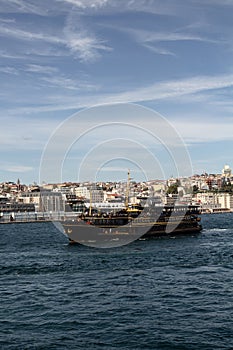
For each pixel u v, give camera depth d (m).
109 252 112.31
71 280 72.94
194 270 80.81
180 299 58.62
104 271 81.19
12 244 138.12
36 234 182.88
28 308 55.72
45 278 75.06
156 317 50.66
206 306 54.78
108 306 55.94
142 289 65.00
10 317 51.84
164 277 74.12
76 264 90.12
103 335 44.81
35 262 93.75
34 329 47.12
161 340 43.03
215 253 105.56
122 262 92.38
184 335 44.28
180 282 69.44
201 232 181.12
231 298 58.44
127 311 53.41
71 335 45.03
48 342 43.09
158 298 59.47
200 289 64.12
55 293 63.62
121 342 42.75
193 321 48.75
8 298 61.09
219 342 42.16
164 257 99.81
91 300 59.22
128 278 73.69
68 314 52.62
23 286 68.81
